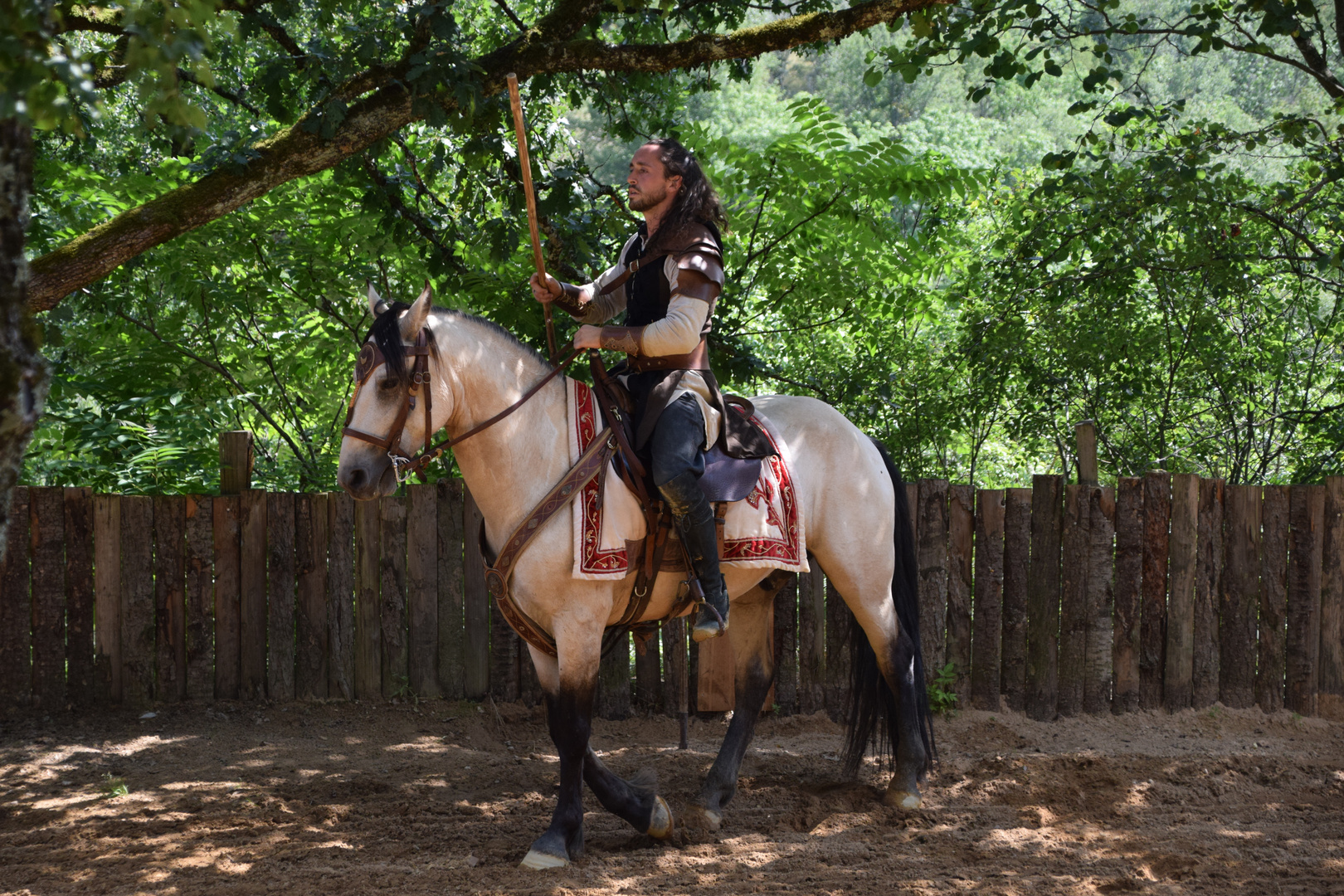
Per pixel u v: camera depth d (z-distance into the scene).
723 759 4.39
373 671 5.93
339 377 7.66
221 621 5.91
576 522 3.68
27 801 4.50
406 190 6.79
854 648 4.71
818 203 6.95
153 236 4.50
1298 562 5.93
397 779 4.82
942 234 7.62
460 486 5.92
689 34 7.00
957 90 37.94
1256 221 7.07
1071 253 7.31
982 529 5.96
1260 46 6.54
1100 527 5.91
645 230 4.09
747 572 4.12
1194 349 7.23
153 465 6.45
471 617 5.92
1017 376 7.61
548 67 5.14
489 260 6.37
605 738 5.66
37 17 2.04
